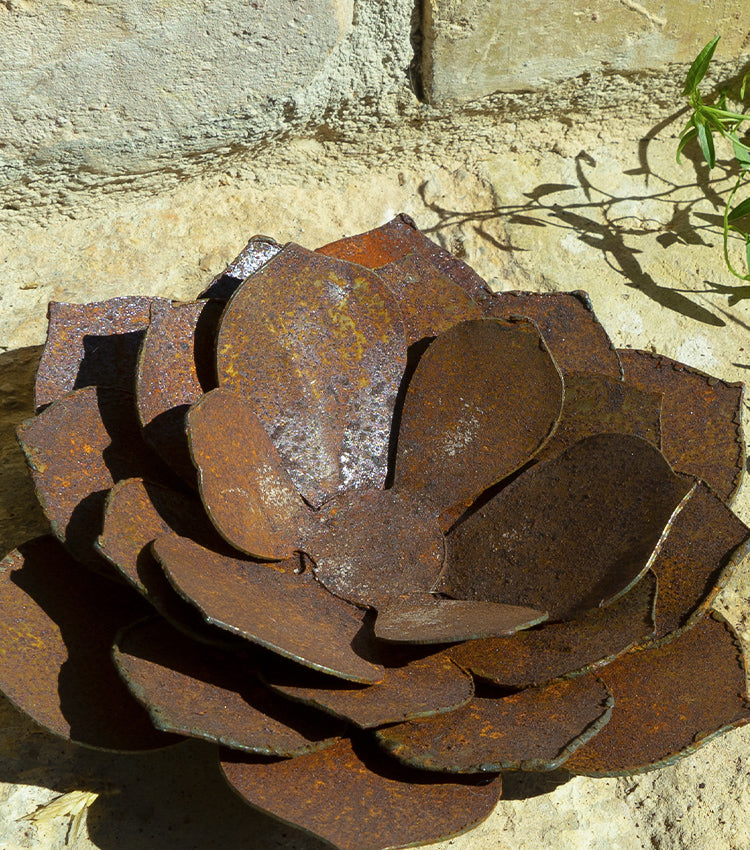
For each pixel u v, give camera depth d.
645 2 0.88
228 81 0.82
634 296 0.89
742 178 0.95
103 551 0.58
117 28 0.77
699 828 0.66
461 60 0.87
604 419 0.69
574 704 0.59
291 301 0.69
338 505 0.68
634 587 0.61
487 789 0.58
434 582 0.66
